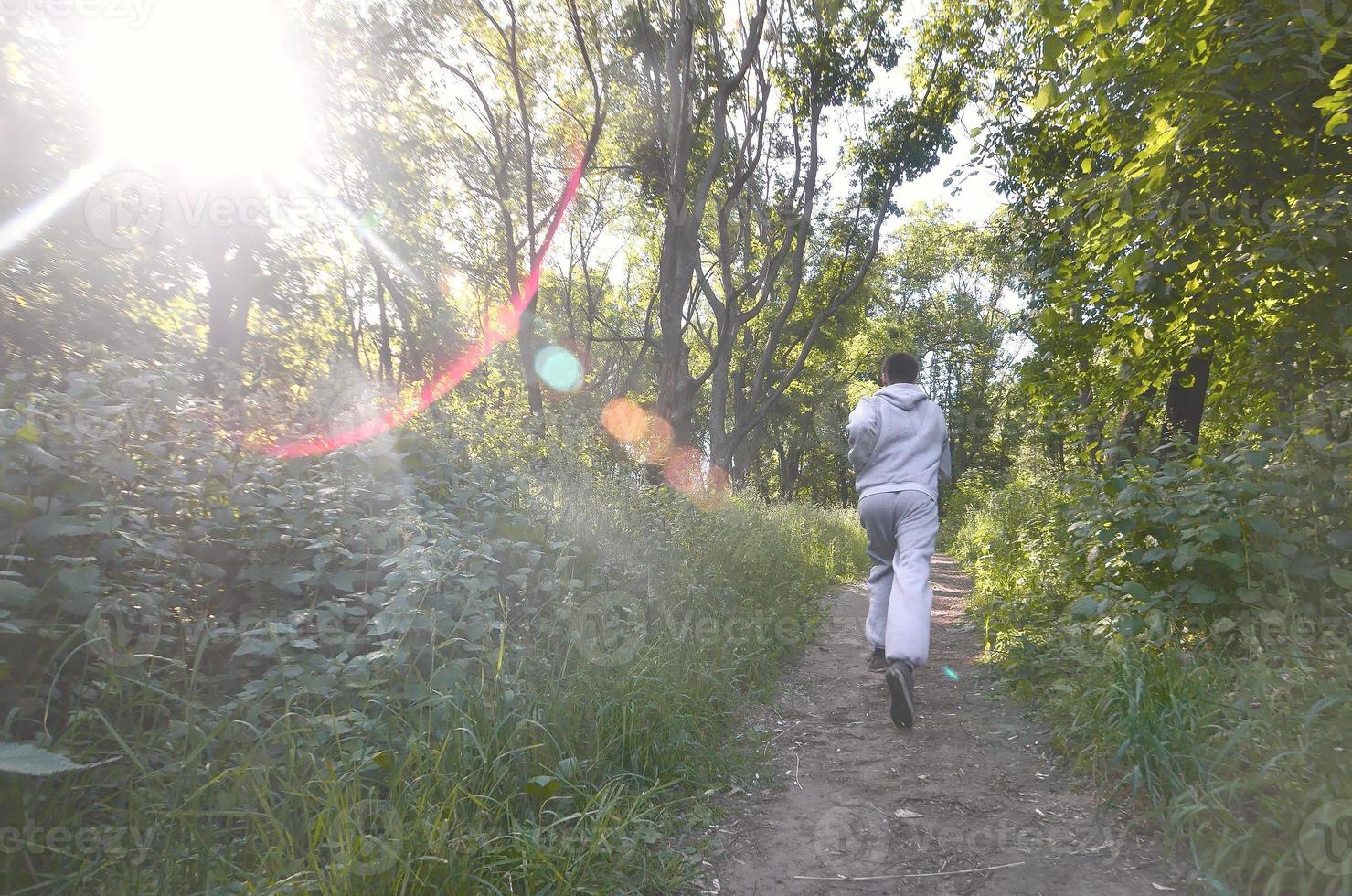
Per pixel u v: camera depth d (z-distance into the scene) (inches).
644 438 476.1
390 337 1105.4
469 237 924.6
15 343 330.6
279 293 645.9
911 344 1631.4
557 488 247.4
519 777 109.1
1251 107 195.9
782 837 111.0
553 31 740.0
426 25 718.5
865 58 755.4
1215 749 106.0
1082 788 118.0
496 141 780.0
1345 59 183.0
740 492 545.0
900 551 161.8
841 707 175.6
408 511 156.3
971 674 198.5
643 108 760.3
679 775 125.0
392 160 779.4
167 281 500.1
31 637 96.0
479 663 125.3
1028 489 493.7
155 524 123.2
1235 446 171.0
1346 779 87.7
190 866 78.8
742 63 625.6
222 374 206.2
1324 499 144.5
